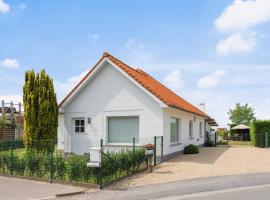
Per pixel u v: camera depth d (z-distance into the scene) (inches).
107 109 741.3
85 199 382.3
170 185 453.4
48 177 493.7
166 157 693.9
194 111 904.9
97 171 450.3
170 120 732.7
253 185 454.6
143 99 701.9
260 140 1134.4
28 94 668.7
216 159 708.0
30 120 660.7
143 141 694.5
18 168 537.6
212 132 1375.5
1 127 1097.4
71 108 784.3
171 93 984.3
